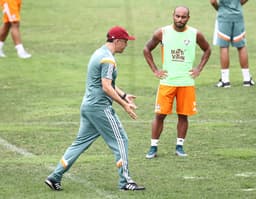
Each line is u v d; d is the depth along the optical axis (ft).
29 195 98.43
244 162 115.65
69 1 293.43
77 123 143.54
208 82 182.09
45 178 106.93
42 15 269.23
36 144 127.65
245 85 178.29
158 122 118.62
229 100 163.02
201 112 151.94
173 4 283.18
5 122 144.77
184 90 118.83
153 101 163.12
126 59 208.33
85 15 268.00
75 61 206.49
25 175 108.58
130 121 144.97
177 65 118.93
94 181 105.40
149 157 118.42
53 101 163.22
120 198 96.58
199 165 113.91
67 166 100.17
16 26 207.21
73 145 100.48
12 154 121.19
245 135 133.18
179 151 120.26
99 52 98.58
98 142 129.29
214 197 97.25
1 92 172.04
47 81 184.44
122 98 99.55
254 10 273.33
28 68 198.18
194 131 136.15
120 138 98.89
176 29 118.93
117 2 290.56
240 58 177.78
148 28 246.88
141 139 130.93
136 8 277.85
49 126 141.08
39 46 224.74
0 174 108.99
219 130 136.98
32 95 169.17
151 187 101.86
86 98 99.09
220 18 175.42
